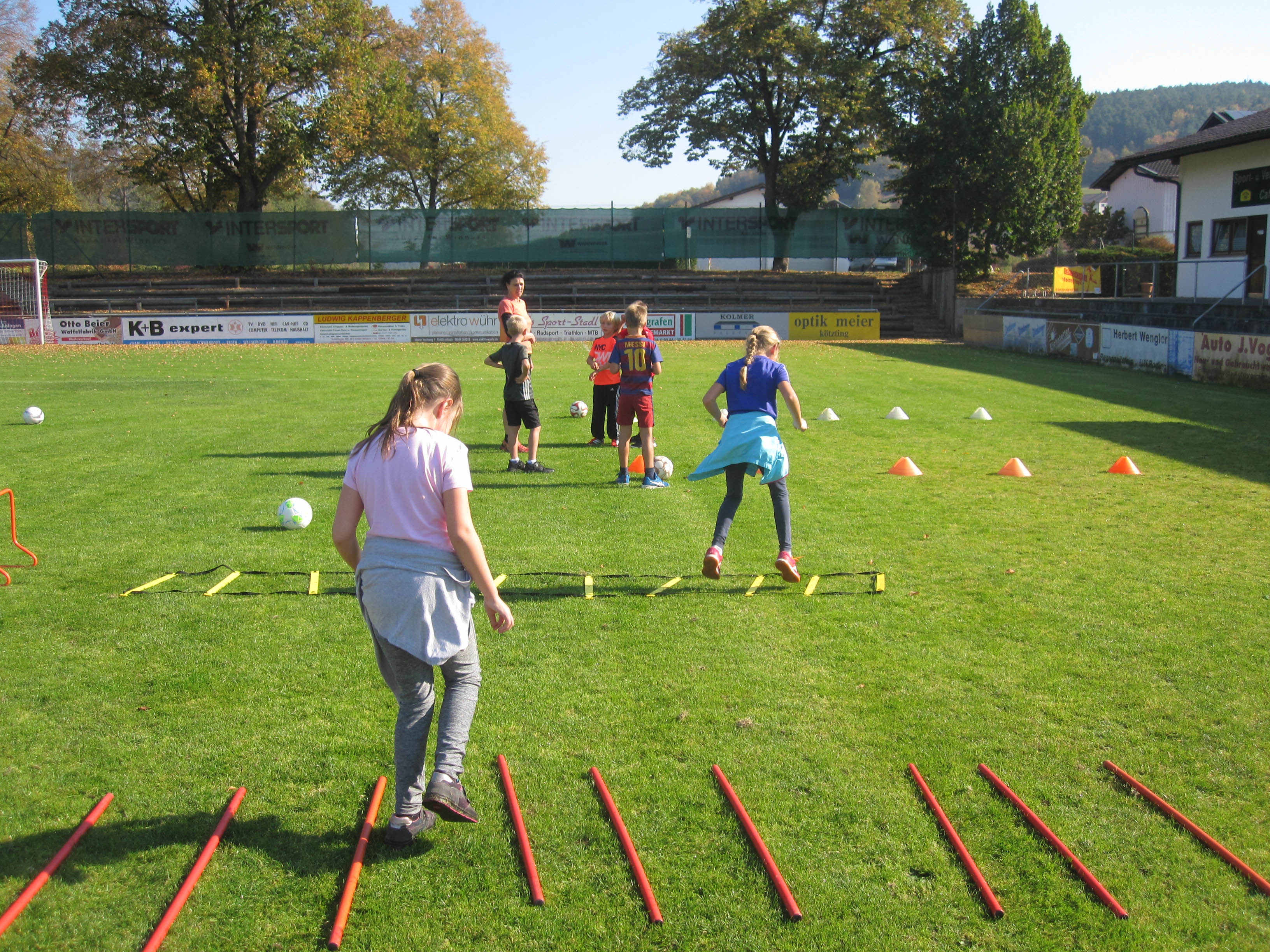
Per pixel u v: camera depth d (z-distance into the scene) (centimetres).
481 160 5131
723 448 574
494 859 313
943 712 418
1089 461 1018
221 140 3831
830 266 4656
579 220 3984
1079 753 384
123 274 3906
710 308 3825
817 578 598
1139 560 653
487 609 312
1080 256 3631
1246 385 1759
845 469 972
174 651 477
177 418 1302
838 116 3938
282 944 273
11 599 551
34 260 3028
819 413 1402
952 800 348
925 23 3831
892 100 3938
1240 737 397
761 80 4106
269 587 579
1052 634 512
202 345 3089
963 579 607
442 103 5009
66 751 378
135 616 525
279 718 408
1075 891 300
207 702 422
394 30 4425
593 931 280
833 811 341
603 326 1096
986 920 287
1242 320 2258
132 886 297
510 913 287
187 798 345
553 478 919
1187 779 365
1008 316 2780
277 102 3841
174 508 779
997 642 499
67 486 860
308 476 909
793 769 369
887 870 309
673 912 288
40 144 4475
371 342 3198
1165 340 2016
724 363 2317
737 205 7006
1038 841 325
